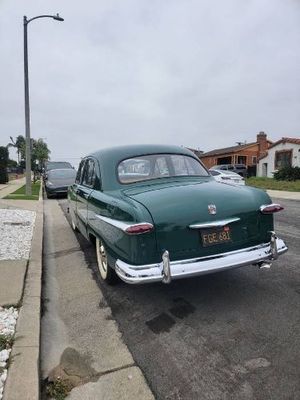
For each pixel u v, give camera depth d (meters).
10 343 3.56
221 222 4.19
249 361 3.34
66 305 4.83
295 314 4.18
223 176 19.69
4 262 6.15
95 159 5.60
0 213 11.73
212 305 4.52
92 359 3.52
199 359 3.41
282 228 9.15
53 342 3.86
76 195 6.96
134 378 3.20
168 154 5.35
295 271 5.61
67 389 3.07
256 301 4.57
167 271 3.91
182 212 4.08
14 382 2.96
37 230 8.99
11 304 4.46
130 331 4.03
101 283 5.52
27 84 18.42
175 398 2.92
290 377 3.09
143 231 3.89
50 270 6.36
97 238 5.37
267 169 38.31
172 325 4.09
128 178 5.02
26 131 18.44
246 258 4.27
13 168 55.44
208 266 4.08
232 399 2.88
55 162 24.28
